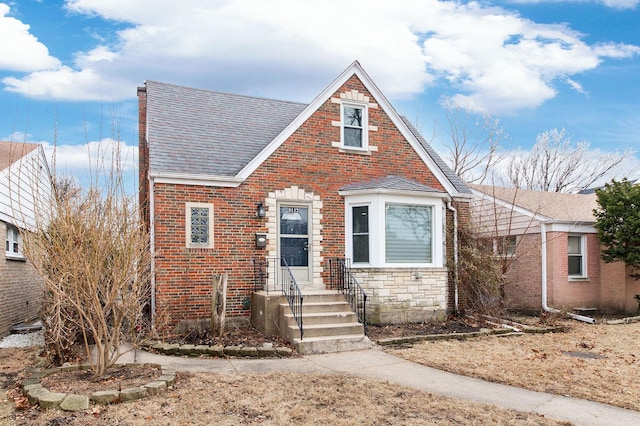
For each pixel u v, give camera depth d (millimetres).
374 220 13039
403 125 14734
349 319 11242
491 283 14469
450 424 5973
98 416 5941
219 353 9484
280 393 6953
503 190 19938
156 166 11805
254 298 12117
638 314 16906
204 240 12031
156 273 11367
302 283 13031
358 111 14414
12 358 9617
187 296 11703
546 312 16141
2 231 13008
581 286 16953
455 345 10906
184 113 14406
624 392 7543
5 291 13375
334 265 13344
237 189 12484
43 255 7441
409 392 7223
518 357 9836
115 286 7375
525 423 6078
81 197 7816
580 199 20453
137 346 8234
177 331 11469
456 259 14969
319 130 13609
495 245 16984
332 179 13648
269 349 9633
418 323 13148
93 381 7191
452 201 15391
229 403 6484
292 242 13102
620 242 16422
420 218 13781
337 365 8883
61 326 8125
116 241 7535
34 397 6312
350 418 6074
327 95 13805
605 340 12000
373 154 14273
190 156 12609
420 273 13328
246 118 15328
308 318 10891
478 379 8141
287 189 13039
